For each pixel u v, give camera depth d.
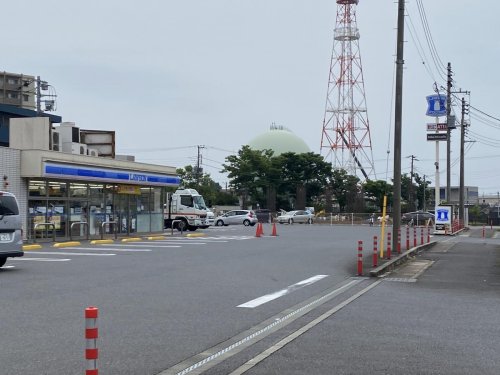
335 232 42.25
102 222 31.55
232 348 7.84
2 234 16.17
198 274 15.91
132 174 33.19
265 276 15.79
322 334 8.77
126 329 8.87
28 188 26.92
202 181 83.56
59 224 28.75
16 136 31.38
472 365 7.04
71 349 7.62
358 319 9.99
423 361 7.20
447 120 46.06
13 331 8.66
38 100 45.09
